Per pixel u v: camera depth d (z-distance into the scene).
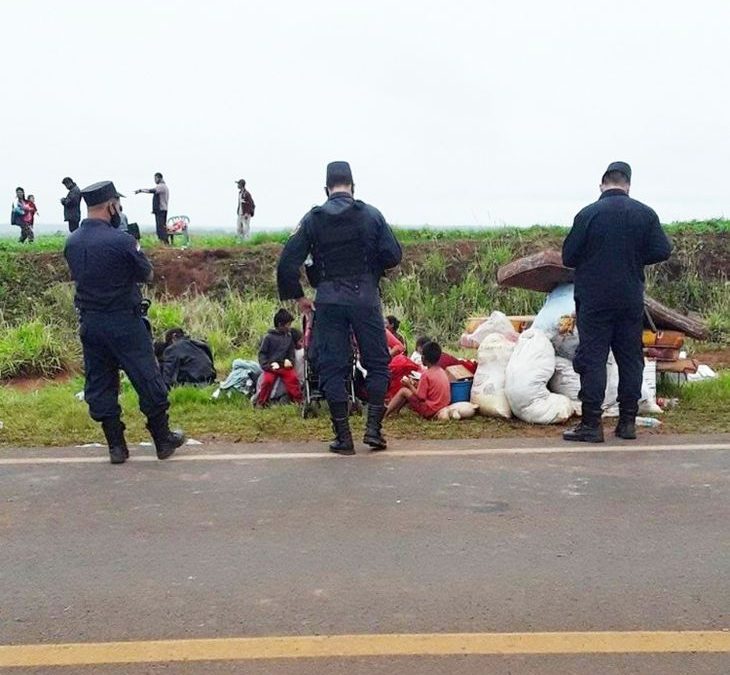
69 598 3.74
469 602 3.64
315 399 7.86
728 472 5.52
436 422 7.38
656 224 6.38
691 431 6.82
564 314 8.00
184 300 16.08
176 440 6.19
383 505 4.89
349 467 5.73
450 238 18.22
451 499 4.99
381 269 6.26
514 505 4.87
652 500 4.95
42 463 5.99
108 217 6.00
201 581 3.89
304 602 3.66
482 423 7.30
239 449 6.36
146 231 23.28
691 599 3.65
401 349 8.62
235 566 4.05
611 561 4.05
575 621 3.46
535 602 3.63
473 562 4.05
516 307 15.95
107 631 3.44
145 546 4.33
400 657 3.19
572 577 3.88
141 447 6.51
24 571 4.05
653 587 3.77
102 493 5.24
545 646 3.26
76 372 12.65
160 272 17.08
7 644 3.35
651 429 6.94
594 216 6.34
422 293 16.42
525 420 7.27
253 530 4.53
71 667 3.16
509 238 17.84
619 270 6.29
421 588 3.78
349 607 3.60
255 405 8.50
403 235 18.47
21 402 8.54
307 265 6.27
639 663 3.13
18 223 21.80
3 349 12.58
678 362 8.48
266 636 3.37
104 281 5.80
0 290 16.38
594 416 6.44
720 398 8.17
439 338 15.27
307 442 6.61
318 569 3.99
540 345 7.40
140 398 5.99
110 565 4.10
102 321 5.80
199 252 17.53
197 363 9.99
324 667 3.13
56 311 15.86
